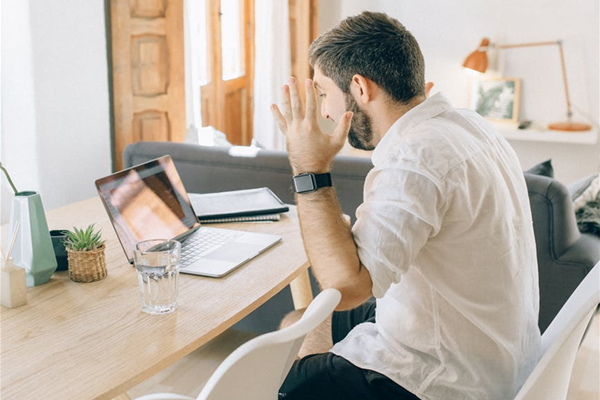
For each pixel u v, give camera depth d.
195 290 1.51
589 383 2.56
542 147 5.45
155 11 3.30
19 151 2.98
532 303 1.46
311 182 1.38
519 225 1.40
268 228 1.98
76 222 1.98
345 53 1.42
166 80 3.40
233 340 2.75
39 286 1.53
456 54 5.57
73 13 3.08
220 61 4.40
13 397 1.08
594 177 2.94
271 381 1.12
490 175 1.33
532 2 5.28
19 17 2.88
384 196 1.28
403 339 1.40
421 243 1.27
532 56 5.35
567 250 2.44
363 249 1.29
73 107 3.15
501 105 5.41
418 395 1.37
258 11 4.68
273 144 4.82
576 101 5.31
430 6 5.57
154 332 1.31
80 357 1.21
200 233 1.91
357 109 1.46
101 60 3.24
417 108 1.41
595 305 1.15
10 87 2.91
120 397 1.55
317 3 5.15
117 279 1.57
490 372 1.37
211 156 2.80
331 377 1.45
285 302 2.73
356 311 1.83
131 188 1.79
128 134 3.35
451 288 1.34
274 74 4.79
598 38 5.18
